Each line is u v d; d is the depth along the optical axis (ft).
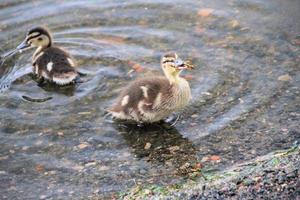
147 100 44.50
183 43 54.75
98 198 37.24
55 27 59.06
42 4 62.80
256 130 42.86
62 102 48.14
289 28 55.93
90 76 51.21
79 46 55.88
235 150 40.98
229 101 46.34
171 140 42.83
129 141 43.11
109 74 51.21
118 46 55.31
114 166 40.32
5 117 46.16
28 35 54.60
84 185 38.63
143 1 62.28
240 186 35.04
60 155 41.81
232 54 52.54
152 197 36.17
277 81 48.34
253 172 36.63
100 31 57.98
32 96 49.29
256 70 50.06
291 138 41.63
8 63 54.60
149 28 57.62
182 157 40.86
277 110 44.83
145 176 39.17
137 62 52.54
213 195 34.73
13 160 41.42
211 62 51.57
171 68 44.21
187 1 61.72
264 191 33.94
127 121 45.52
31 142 43.27
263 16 58.18
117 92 48.80
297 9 58.95
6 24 59.47
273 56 51.83
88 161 41.01
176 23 58.03
